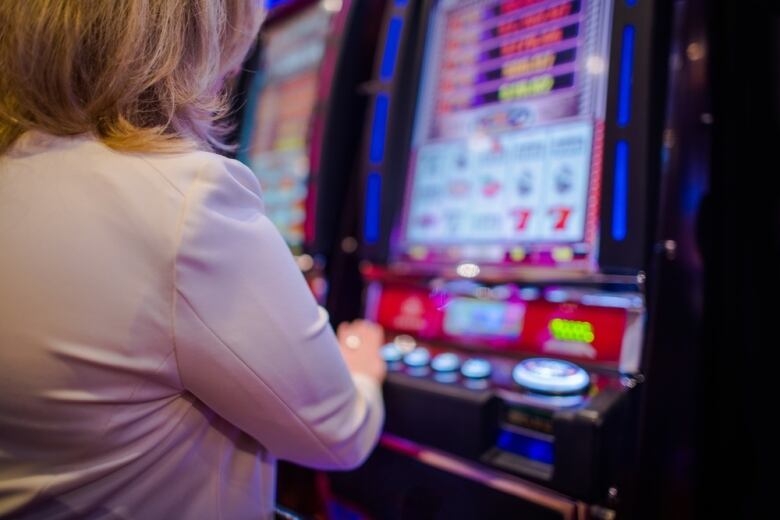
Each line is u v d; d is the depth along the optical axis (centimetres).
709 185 104
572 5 114
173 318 55
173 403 61
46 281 53
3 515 55
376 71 137
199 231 55
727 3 108
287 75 172
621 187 95
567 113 112
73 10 55
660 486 95
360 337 105
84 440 55
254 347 59
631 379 91
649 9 94
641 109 93
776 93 112
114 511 59
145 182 56
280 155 168
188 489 65
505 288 111
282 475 129
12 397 53
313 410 65
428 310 121
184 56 63
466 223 122
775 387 113
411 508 103
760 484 112
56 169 57
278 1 178
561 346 100
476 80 127
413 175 134
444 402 94
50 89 57
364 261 134
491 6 127
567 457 81
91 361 53
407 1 136
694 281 101
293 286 63
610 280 96
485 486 92
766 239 112
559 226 108
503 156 119
